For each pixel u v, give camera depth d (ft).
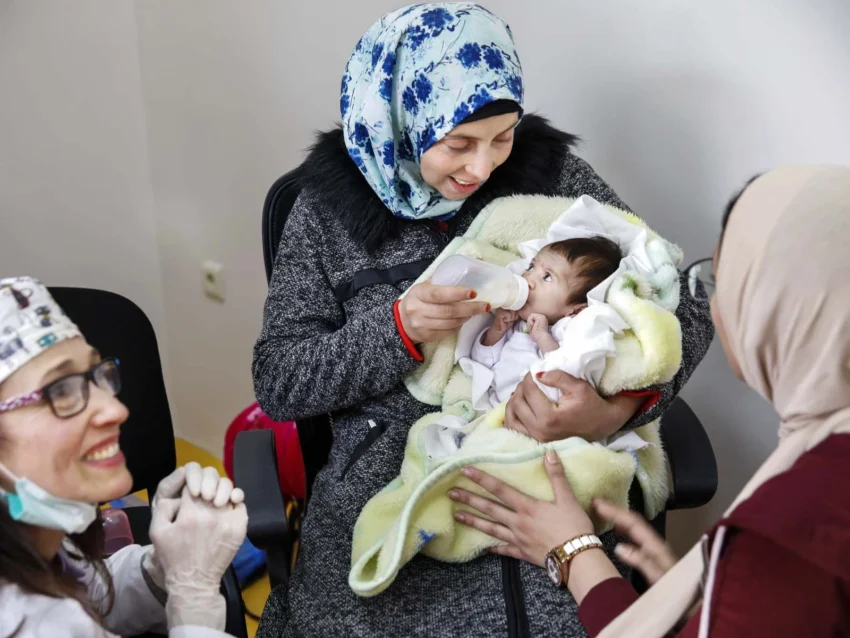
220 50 6.45
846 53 4.25
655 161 5.08
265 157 6.56
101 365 2.93
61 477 2.76
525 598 3.64
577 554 3.50
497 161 4.22
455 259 4.05
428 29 4.02
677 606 2.80
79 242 7.20
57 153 6.78
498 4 5.28
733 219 2.87
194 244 7.39
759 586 2.40
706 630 2.47
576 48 5.08
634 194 5.26
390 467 4.24
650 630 2.83
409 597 3.81
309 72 6.04
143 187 7.43
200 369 7.97
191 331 7.85
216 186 6.98
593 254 4.12
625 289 4.06
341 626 3.76
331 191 4.42
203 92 6.70
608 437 4.07
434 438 4.05
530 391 3.90
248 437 4.34
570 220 4.31
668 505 4.25
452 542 3.86
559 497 3.65
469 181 4.17
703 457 4.17
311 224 4.49
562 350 3.86
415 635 3.65
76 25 6.53
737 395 5.26
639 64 4.90
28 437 2.69
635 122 5.05
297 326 4.47
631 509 4.28
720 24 4.55
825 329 2.60
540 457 3.76
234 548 3.44
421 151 4.17
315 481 4.56
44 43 6.40
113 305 4.64
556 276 4.14
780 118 4.56
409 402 4.40
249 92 6.43
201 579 3.40
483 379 4.17
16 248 6.86
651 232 4.41
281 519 3.94
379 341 4.11
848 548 2.27
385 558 3.69
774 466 2.69
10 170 6.59
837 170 2.71
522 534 3.67
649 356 3.88
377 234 4.41
